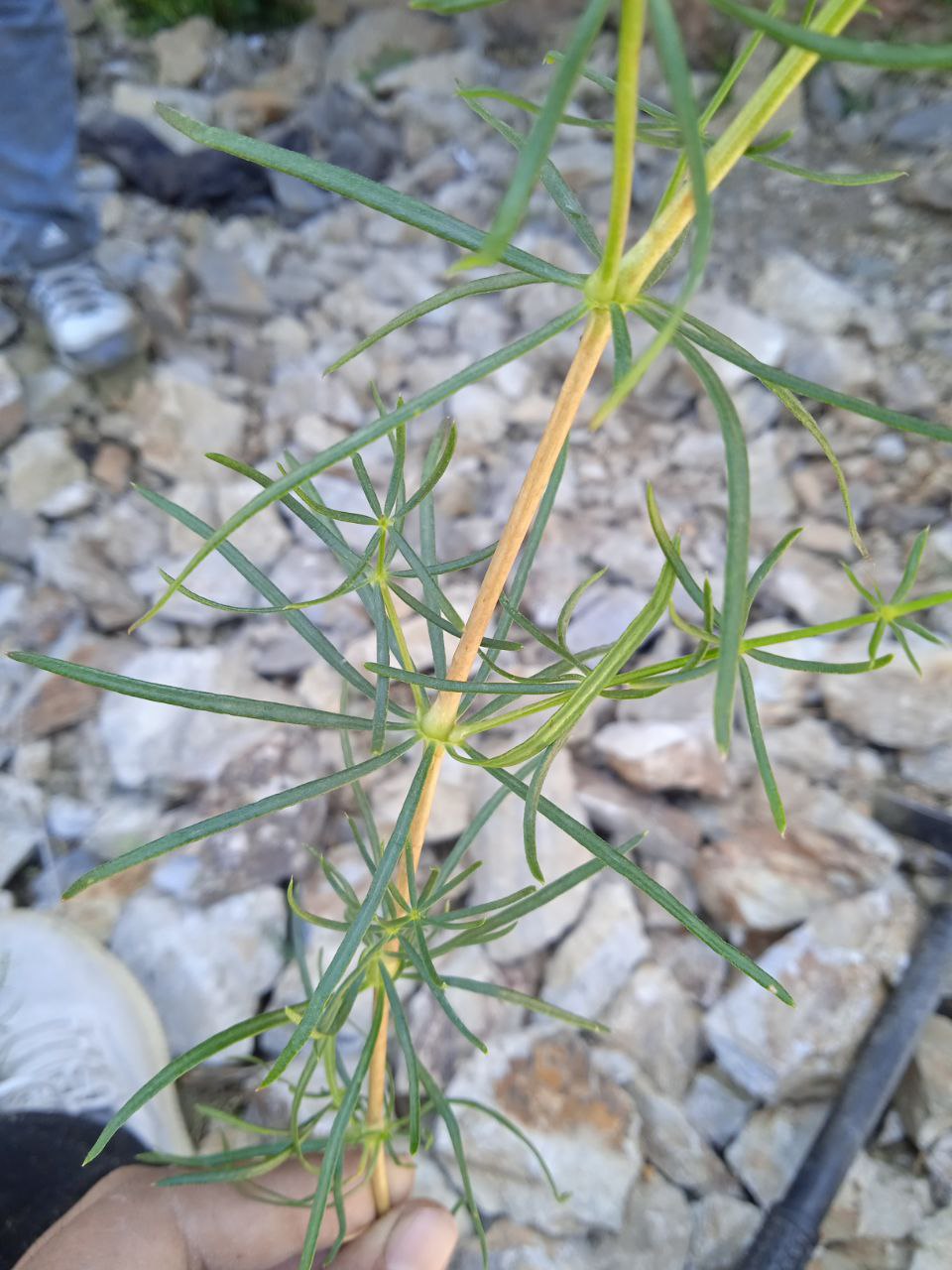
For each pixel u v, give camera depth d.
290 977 0.27
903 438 0.40
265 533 0.37
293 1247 0.20
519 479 0.39
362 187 0.08
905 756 0.32
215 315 0.45
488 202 0.50
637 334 0.42
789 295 0.43
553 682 0.10
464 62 0.54
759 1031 0.26
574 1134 0.25
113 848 0.30
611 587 0.36
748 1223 0.24
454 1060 0.26
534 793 0.09
